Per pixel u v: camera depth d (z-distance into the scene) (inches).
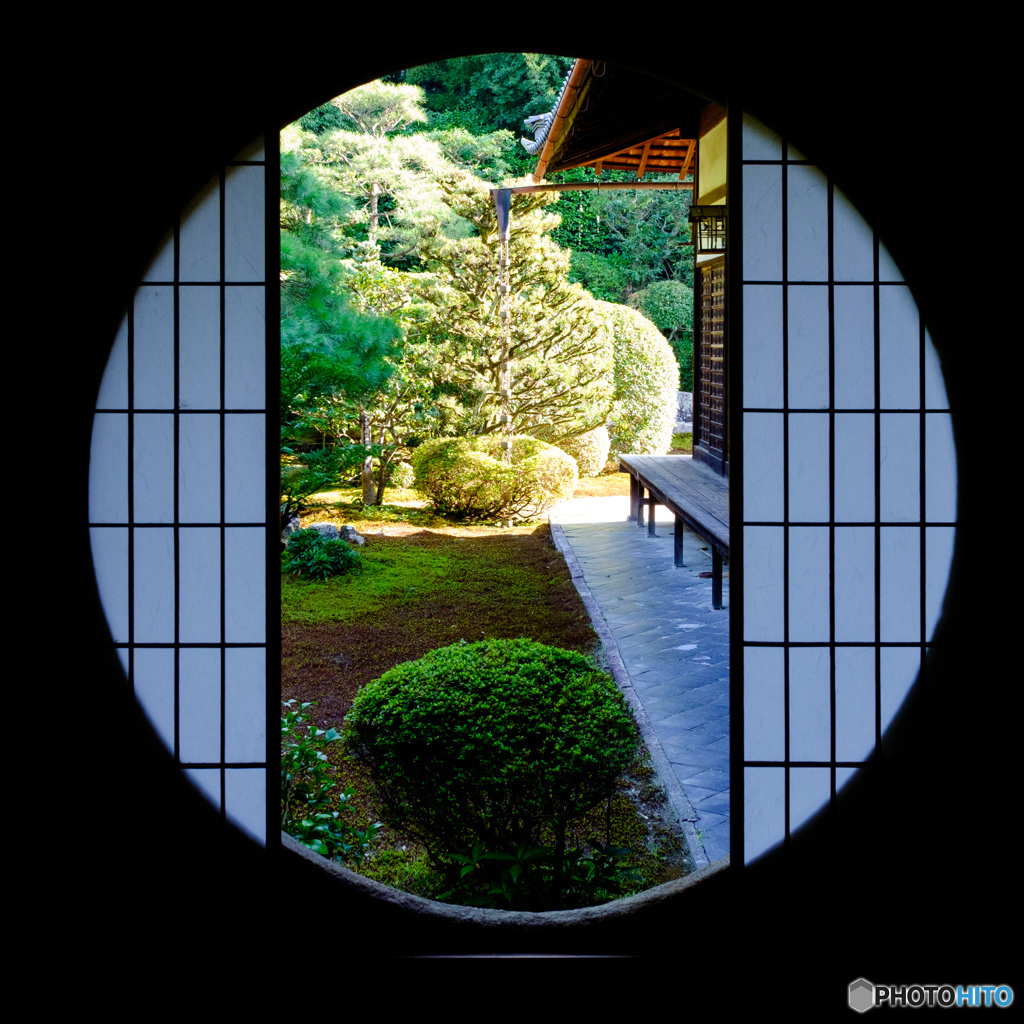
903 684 98.7
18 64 95.1
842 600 98.6
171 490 98.0
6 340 95.7
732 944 98.3
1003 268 96.9
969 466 97.7
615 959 97.3
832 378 97.8
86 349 97.1
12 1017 96.6
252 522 98.3
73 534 97.7
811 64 97.4
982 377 97.4
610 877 115.0
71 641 98.0
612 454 534.3
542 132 340.2
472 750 105.4
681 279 706.2
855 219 97.7
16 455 96.3
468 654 121.0
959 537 98.0
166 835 98.9
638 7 97.0
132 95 97.0
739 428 96.7
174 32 96.9
